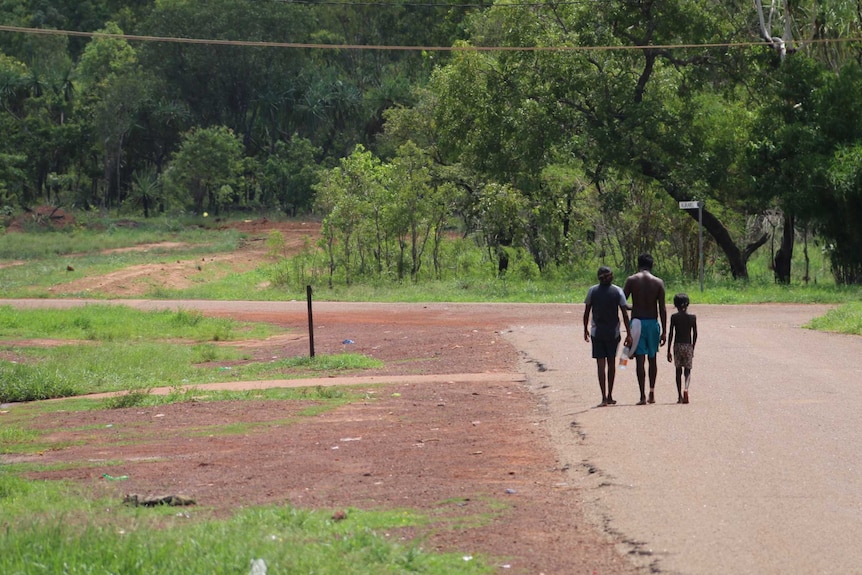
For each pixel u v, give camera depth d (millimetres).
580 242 89562
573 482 17094
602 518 14648
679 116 82250
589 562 12688
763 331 42438
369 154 89000
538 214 86125
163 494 17000
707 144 81375
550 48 70375
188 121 186625
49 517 14391
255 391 30688
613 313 24516
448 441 21422
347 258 86500
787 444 19156
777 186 76688
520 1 85062
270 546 12445
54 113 188875
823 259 90500
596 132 79875
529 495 16312
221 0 188250
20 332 52000
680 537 13516
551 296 70250
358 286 82312
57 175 179000
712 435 20109
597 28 81250
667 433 20453
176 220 164250
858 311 46375
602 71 80750
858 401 24078
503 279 83250
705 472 17062
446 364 36375
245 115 197125
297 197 180125
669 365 31672
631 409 23672
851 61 76125
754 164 78438
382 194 86562
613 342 24500
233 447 21766
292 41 193000
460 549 13328
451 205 90438
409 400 27922
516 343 40781
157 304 71125
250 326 56406
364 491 16922
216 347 46844
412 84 186875
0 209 163625
